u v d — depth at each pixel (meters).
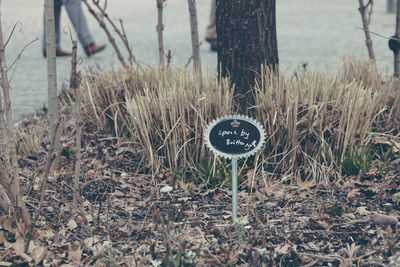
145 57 8.60
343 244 3.23
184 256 3.04
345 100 4.18
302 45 9.90
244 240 3.26
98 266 3.07
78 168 3.48
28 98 6.76
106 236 3.38
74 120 5.19
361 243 3.23
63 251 3.24
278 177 4.14
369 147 4.36
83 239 3.36
